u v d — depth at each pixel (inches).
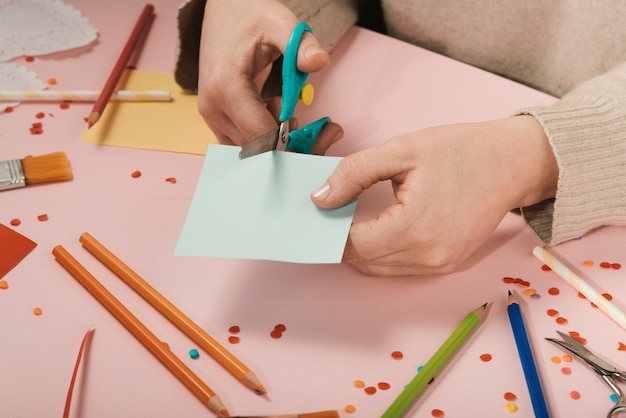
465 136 27.5
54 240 30.1
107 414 24.0
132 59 40.7
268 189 27.0
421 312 27.4
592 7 35.5
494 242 30.3
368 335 26.6
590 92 30.2
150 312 27.3
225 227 25.9
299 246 25.5
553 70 39.6
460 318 27.2
